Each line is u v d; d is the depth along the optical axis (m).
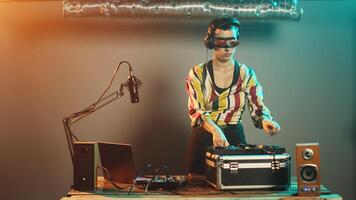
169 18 3.25
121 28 3.59
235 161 2.70
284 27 3.61
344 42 3.61
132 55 3.58
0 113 3.59
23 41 3.59
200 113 2.97
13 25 3.59
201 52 3.58
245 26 3.60
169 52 3.58
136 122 3.59
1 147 3.59
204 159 3.04
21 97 3.59
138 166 3.59
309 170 2.63
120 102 3.59
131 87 3.18
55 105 3.59
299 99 3.62
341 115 3.61
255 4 3.17
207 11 3.18
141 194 2.69
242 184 2.71
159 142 3.60
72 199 2.60
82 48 3.59
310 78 3.61
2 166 3.59
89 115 3.59
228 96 3.03
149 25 3.58
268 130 2.88
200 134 3.06
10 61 3.59
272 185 2.72
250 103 3.03
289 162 2.75
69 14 3.22
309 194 2.63
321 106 3.60
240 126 3.07
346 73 3.60
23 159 3.59
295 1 3.19
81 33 3.59
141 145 3.60
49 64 3.59
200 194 2.67
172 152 3.60
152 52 3.58
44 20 3.60
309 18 3.61
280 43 3.61
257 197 2.59
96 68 3.59
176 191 2.74
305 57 3.62
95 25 3.59
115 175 2.98
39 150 3.59
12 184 3.60
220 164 2.70
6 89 3.59
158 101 3.59
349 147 3.62
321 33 3.62
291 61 3.61
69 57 3.59
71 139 3.20
